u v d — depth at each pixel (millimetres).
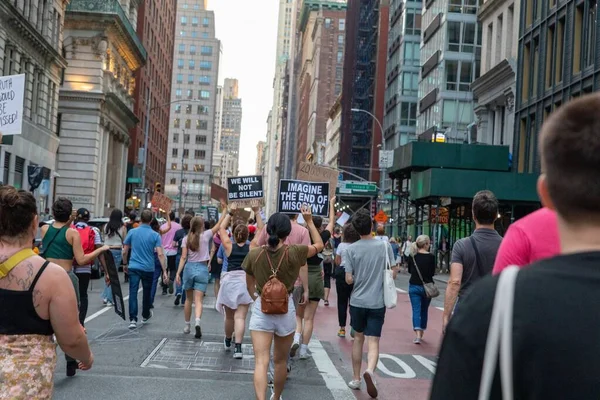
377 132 84938
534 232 4102
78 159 51156
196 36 192375
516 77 39250
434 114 53500
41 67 40438
